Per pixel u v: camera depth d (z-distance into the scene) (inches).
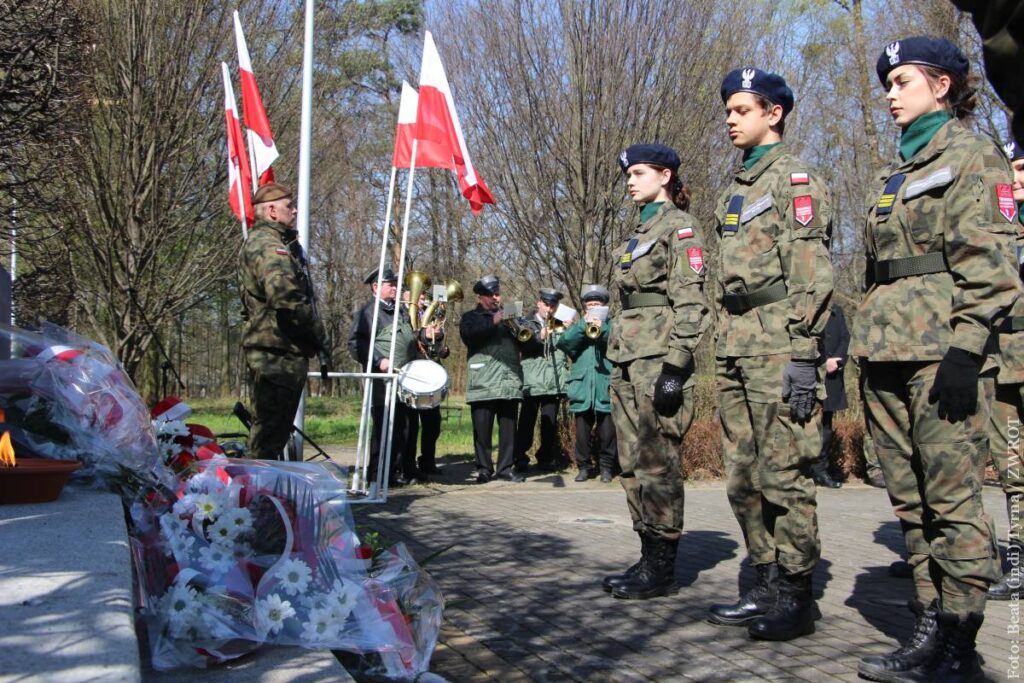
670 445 213.6
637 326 217.0
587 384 411.2
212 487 134.3
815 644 179.5
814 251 177.5
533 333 411.2
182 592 120.0
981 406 151.7
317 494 139.6
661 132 507.2
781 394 179.9
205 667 116.5
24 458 158.2
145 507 137.3
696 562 251.9
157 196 625.6
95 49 557.9
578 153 505.4
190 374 1743.4
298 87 700.0
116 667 84.7
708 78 525.3
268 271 237.3
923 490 156.0
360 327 394.6
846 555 264.8
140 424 162.7
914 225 156.2
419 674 133.6
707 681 159.0
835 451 446.6
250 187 372.2
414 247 1027.9
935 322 153.2
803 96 802.8
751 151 191.5
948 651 152.9
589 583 226.8
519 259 619.8
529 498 362.9
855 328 166.1
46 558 114.8
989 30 61.6
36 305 547.5
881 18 679.7
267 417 243.3
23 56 401.1
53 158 481.7
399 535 284.4
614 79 497.4
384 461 358.3
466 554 257.8
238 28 346.6
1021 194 235.0
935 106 161.0
